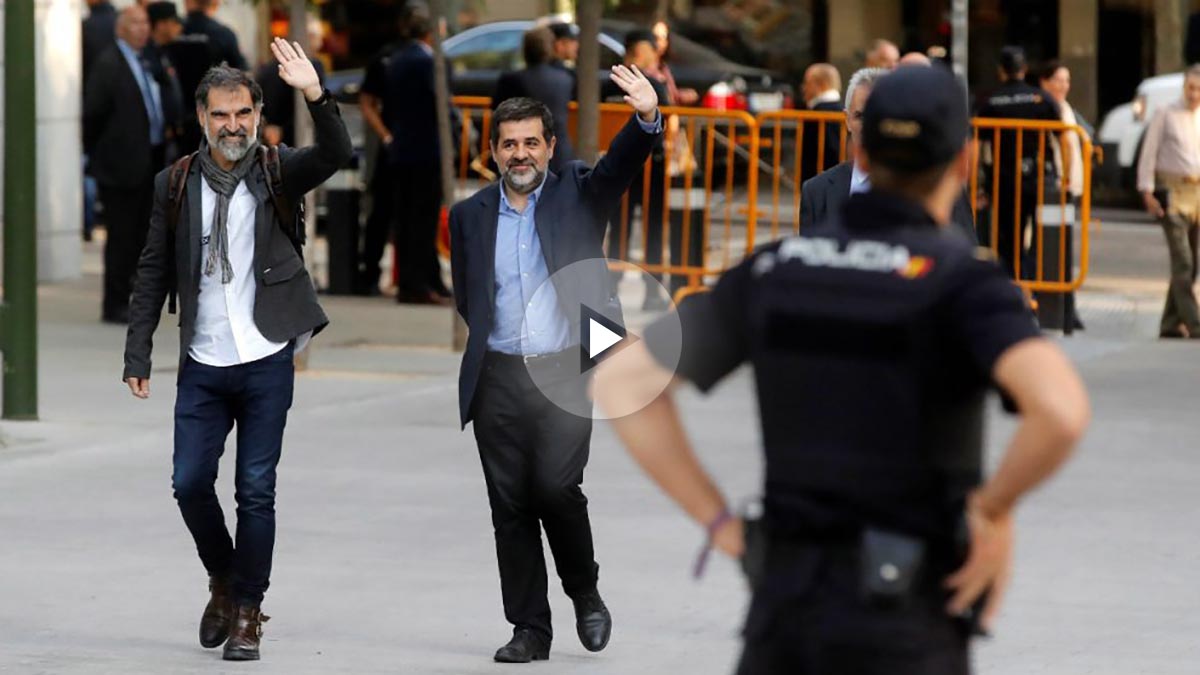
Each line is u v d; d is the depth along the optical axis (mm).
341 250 42031
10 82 26969
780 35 70438
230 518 21672
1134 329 38125
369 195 42000
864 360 8617
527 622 16656
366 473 24406
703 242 38688
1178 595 18875
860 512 8594
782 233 39781
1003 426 26969
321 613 18266
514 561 16594
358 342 35406
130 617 18078
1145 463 25172
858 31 70438
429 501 22922
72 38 43344
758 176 38969
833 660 8570
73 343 34688
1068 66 69375
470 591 19094
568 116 37281
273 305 16656
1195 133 36219
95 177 36875
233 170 16625
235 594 16750
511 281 16266
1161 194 36406
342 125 16500
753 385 9039
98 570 19719
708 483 8953
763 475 8961
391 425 27594
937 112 8773
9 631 17547
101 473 24266
